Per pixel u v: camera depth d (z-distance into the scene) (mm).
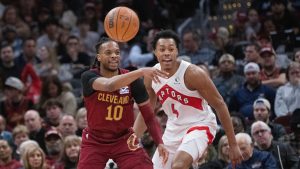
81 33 17547
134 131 8633
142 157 8336
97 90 8117
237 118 11547
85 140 8406
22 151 11344
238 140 10398
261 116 11703
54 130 12148
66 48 16500
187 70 8398
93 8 18156
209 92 8375
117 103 8203
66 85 14133
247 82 12930
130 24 8391
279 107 12586
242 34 16047
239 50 15016
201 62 14422
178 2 18969
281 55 14438
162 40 8375
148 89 8750
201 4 17672
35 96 15109
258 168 10438
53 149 12008
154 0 18609
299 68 12508
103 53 8188
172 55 8352
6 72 15688
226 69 13516
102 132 8312
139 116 8781
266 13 16391
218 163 10805
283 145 10930
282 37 14648
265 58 13562
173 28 18422
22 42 17438
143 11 18469
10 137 12703
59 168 11562
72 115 13312
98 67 8352
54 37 17375
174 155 8516
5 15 17938
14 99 14250
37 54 16719
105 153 8328
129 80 7715
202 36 17078
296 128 11406
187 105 8492
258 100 11781
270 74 13617
